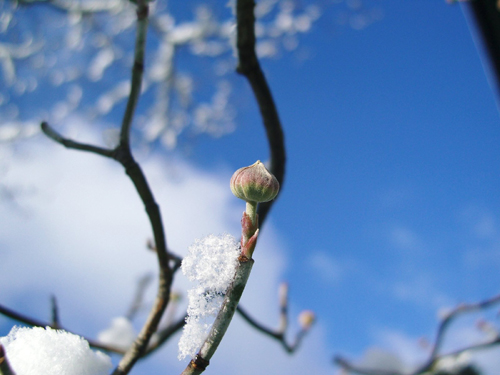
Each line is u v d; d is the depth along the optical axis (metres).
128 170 0.17
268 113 0.20
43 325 0.18
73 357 0.12
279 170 0.21
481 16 0.29
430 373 0.33
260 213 0.21
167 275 0.17
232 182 0.11
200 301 0.11
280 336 0.27
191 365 0.11
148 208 0.17
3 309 0.18
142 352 0.16
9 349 0.12
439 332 0.33
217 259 0.11
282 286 0.28
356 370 0.36
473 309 0.32
